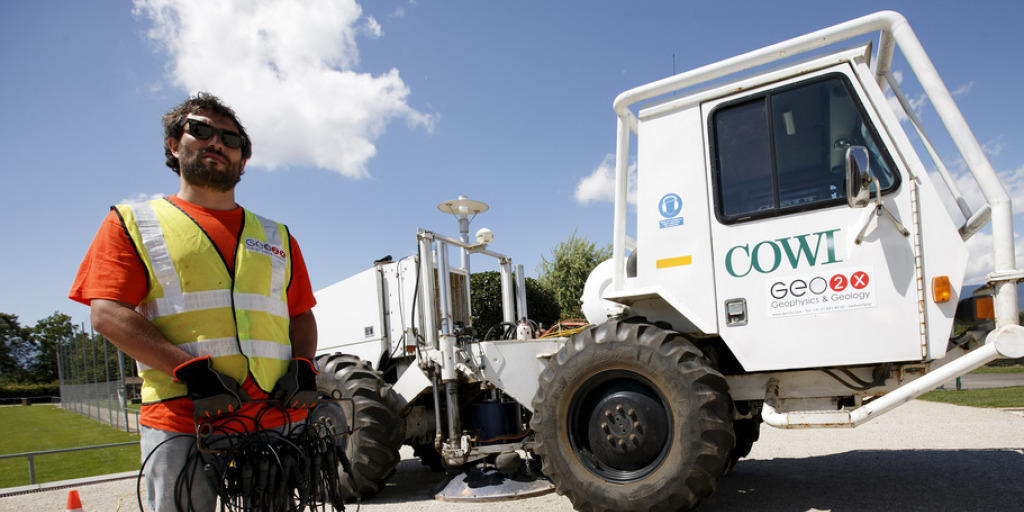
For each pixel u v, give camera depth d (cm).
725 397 354
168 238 207
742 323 366
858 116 351
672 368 361
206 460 196
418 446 643
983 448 573
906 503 388
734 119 387
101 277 193
